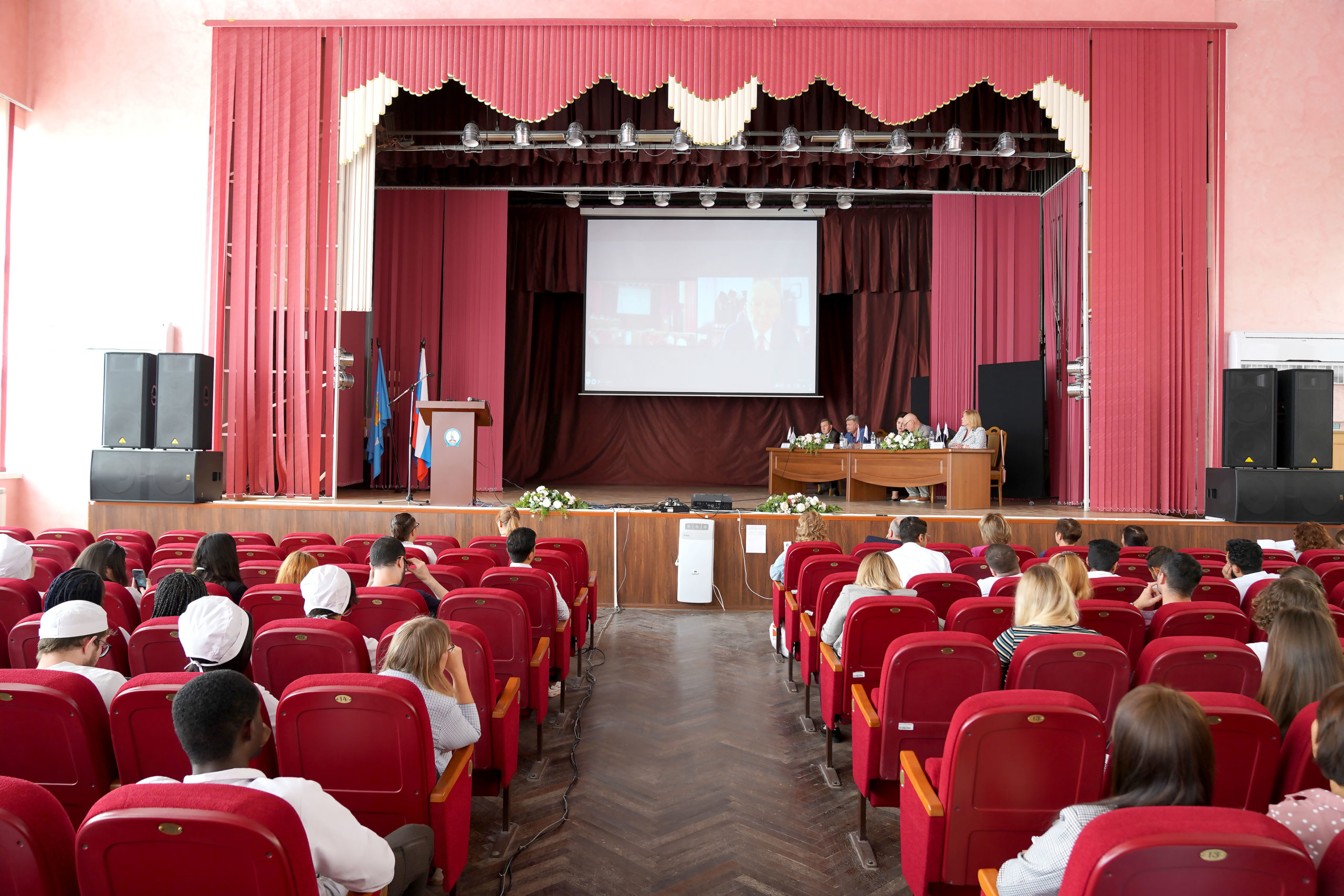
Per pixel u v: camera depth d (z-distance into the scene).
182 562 4.26
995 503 10.31
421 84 8.52
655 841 3.02
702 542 7.37
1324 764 1.49
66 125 8.75
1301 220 8.41
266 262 8.62
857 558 4.84
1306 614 2.23
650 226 12.95
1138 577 4.84
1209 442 8.39
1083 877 1.30
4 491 8.54
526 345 13.53
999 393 11.05
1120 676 2.53
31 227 8.70
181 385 7.73
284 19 8.55
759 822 3.18
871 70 8.39
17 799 1.37
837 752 3.89
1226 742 1.96
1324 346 8.30
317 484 8.62
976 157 10.26
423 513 7.76
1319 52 8.41
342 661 2.62
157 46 8.76
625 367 12.98
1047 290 11.40
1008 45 8.38
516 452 13.52
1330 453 7.48
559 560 4.75
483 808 3.28
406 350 11.70
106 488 7.63
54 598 2.77
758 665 5.47
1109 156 8.41
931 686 2.70
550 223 13.04
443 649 2.47
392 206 11.71
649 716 4.40
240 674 1.69
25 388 8.70
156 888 1.38
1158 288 8.39
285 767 2.15
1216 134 8.41
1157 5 8.41
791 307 12.88
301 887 1.39
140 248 8.72
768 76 8.41
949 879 2.15
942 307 11.84
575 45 8.45
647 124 10.15
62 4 8.76
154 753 2.13
